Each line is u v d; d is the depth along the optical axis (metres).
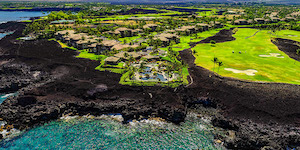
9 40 183.38
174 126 76.31
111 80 105.19
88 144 67.38
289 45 161.75
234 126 74.00
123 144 67.50
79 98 91.69
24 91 95.06
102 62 130.25
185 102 89.31
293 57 134.50
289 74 106.50
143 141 68.88
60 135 71.50
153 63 129.38
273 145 63.94
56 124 77.38
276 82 97.06
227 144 66.38
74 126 76.25
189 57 137.75
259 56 137.75
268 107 80.38
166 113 80.94
